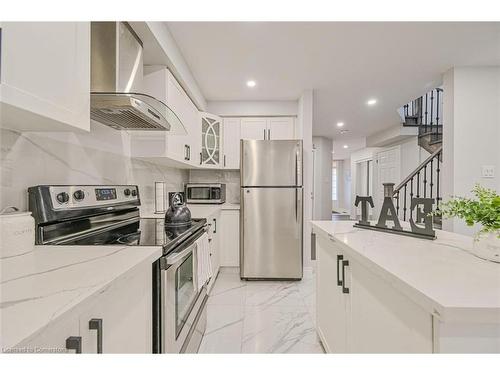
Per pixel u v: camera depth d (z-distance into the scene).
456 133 2.79
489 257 0.94
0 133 1.08
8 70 0.74
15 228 0.97
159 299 1.16
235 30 2.12
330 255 1.64
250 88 3.35
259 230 3.26
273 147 3.25
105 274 0.77
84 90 1.09
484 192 1.05
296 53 2.49
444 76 2.94
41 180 1.30
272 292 2.93
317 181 6.84
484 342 0.63
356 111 4.41
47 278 0.74
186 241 1.51
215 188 3.75
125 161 2.15
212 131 3.63
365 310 1.11
